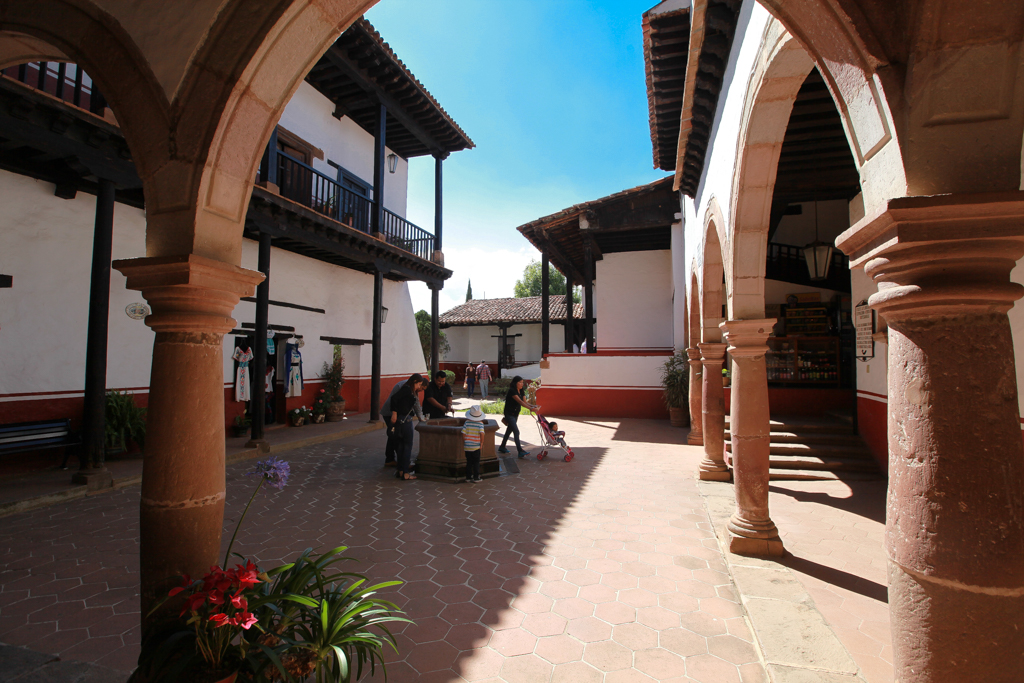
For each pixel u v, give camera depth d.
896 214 1.52
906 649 1.56
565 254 17.61
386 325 16.11
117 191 7.84
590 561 4.39
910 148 1.55
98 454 6.42
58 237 7.43
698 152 7.18
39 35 2.52
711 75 5.41
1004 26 1.47
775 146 4.25
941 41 1.51
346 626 2.15
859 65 1.71
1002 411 1.49
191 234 2.19
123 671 2.75
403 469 7.36
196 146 2.18
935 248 1.52
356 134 14.14
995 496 1.46
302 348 12.60
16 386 6.95
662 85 6.79
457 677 2.77
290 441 9.90
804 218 11.86
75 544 4.59
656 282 17.11
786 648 2.93
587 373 15.26
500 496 6.46
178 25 2.20
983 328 1.52
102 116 6.21
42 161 6.82
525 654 3.00
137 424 7.85
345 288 14.30
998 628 1.42
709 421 7.35
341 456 9.13
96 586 3.79
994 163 1.50
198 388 2.21
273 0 2.07
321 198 12.56
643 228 14.59
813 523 5.37
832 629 3.23
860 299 8.17
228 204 2.33
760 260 4.54
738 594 3.76
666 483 7.15
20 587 3.76
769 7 1.96
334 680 1.99
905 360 1.63
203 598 1.82
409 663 2.90
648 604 3.62
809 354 11.15
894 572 1.62
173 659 1.92
